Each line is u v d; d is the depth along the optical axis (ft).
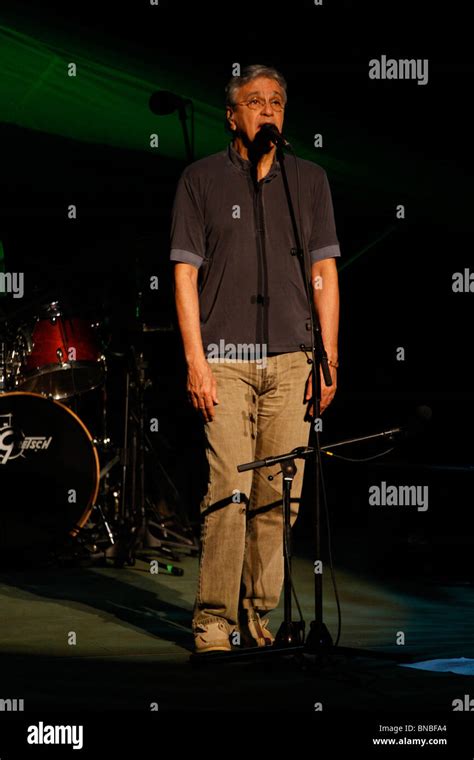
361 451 24.38
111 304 19.99
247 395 10.95
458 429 23.95
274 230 10.96
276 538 11.39
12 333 18.66
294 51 19.97
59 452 18.54
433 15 19.19
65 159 22.16
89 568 18.11
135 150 21.72
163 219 23.34
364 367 24.85
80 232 23.27
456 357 24.02
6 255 23.09
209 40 19.99
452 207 21.22
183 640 11.86
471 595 15.98
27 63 20.34
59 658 10.67
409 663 10.44
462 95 19.84
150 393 23.54
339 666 10.28
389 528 22.36
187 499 23.45
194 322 10.77
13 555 18.39
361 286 24.30
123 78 20.49
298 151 20.61
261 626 11.57
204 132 20.85
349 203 21.81
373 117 20.43
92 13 19.92
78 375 18.93
